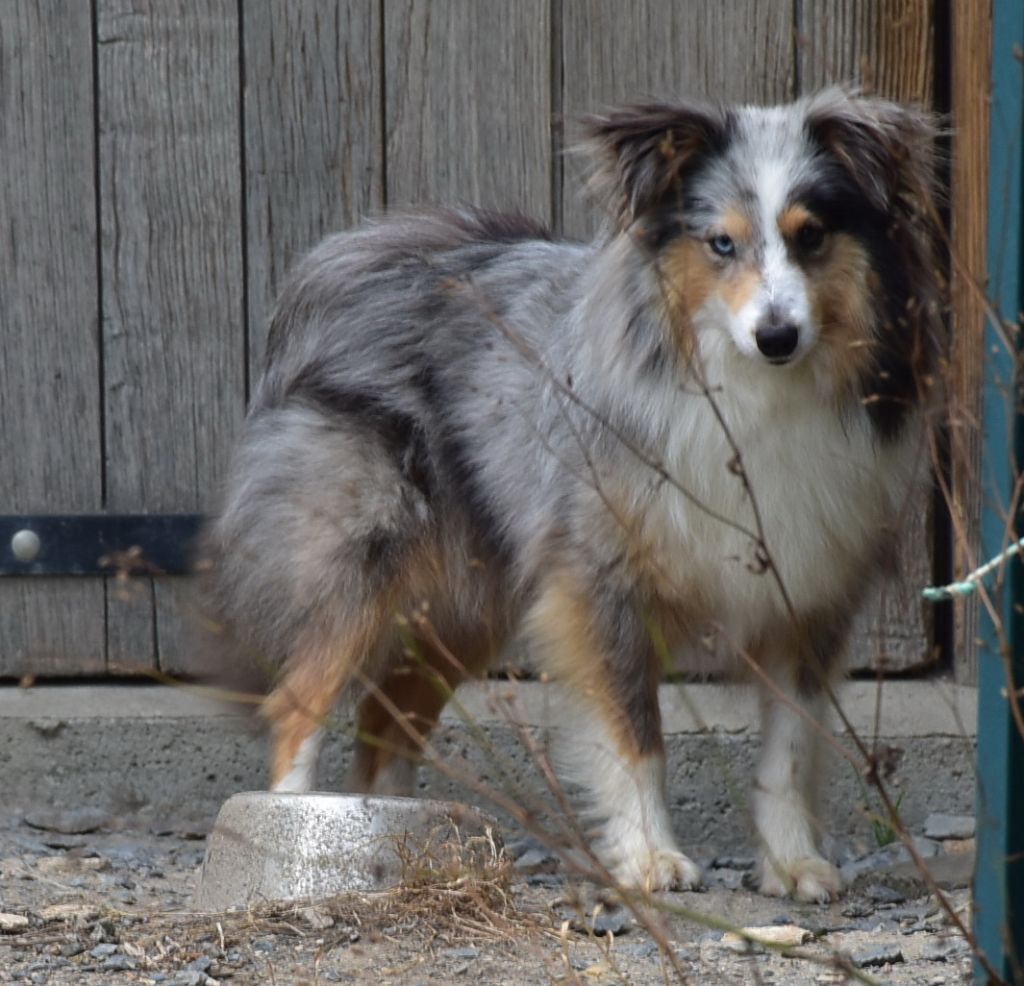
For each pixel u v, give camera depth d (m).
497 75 9.58
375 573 8.59
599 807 8.11
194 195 9.58
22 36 9.43
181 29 9.48
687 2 9.53
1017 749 4.91
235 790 9.58
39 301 9.56
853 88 8.33
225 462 9.68
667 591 7.94
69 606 9.67
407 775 9.23
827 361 7.64
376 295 8.91
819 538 7.90
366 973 6.16
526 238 9.12
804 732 8.09
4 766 9.50
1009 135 4.95
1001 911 4.93
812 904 7.60
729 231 7.45
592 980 6.05
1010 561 4.88
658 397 7.73
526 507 8.41
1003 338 4.79
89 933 6.61
